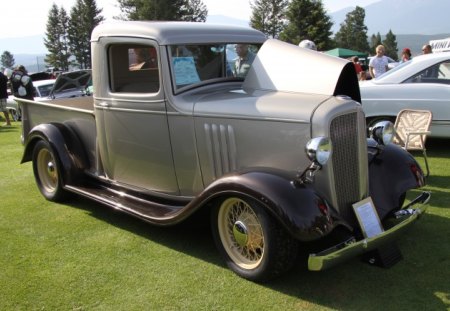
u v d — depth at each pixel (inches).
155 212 151.2
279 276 125.7
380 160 155.0
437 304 114.5
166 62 147.1
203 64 156.6
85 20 3125.0
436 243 149.2
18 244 157.0
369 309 113.4
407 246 147.7
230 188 121.3
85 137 189.6
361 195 136.4
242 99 139.4
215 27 165.6
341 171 129.3
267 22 2365.9
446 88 255.8
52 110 202.2
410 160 154.9
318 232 112.7
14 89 476.1
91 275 134.3
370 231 130.6
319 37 1962.4
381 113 270.5
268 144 131.0
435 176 224.2
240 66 167.3
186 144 148.1
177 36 150.9
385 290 122.0
